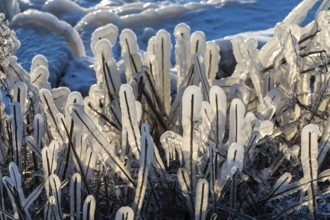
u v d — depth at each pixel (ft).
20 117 5.65
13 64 6.36
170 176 5.64
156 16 19.29
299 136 6.13
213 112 5.48
